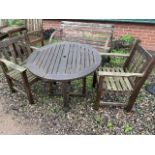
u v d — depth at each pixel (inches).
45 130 122.9
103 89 124.2
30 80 132.9
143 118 128.9
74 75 112.7
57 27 245.6
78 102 142.7
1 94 153.6
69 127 124.1
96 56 132.0
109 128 122.6
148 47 216.7
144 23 204.5
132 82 127.4
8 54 140.3
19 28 217.6
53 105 140.7
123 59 189.3
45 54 135.9
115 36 224.2
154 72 173.6
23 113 135.3
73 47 145.1
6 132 122.3
